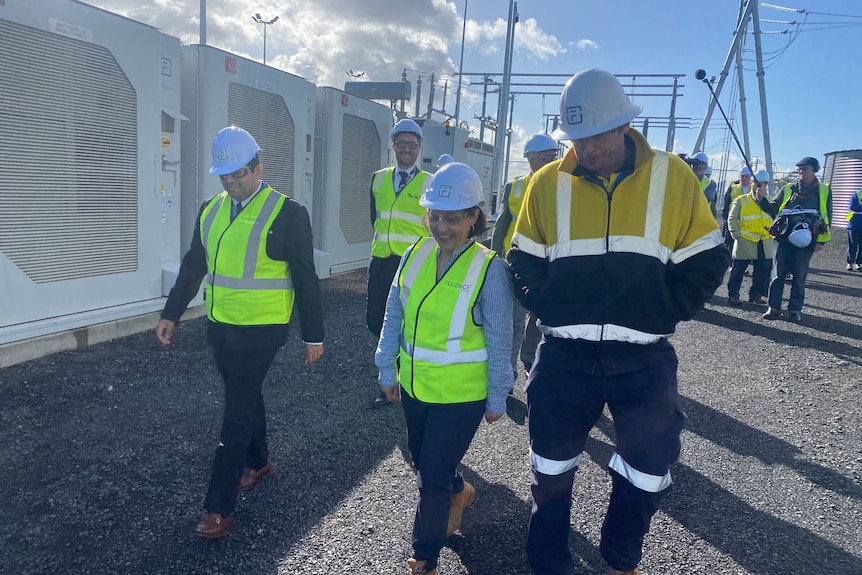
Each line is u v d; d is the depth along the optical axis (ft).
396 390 10.08
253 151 10.42
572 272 8.09
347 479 12.33
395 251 16.80
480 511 11.44
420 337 9.00
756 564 10.08
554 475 8.53
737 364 21.91
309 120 29.84
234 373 10.38
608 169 8.02
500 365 8.92
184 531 10.28
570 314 8.13
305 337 10.87
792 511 11.82
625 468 8.20
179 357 19.20
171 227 23.11
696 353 23.26
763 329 27.40
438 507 8.75
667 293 7.99
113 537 10.02
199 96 23.57
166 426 14.30
